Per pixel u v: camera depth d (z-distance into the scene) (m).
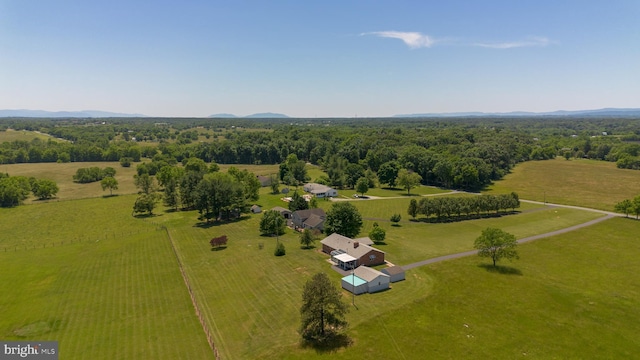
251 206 123.94
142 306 55.75
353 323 49.44
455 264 70.88
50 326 50.12
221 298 57.72
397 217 103.56
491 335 46.88
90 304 56.59
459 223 102.94
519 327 48.81
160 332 48.44
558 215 109.25
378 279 59.31
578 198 133.12
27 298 58.75
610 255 75.69
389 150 193.00
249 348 44.53
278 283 62.25
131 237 92.56
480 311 52.78
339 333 47.19
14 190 125.06
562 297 57.09
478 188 158.25
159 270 70.12
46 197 136.62
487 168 160.88
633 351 43.81
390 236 90.38
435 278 64.12
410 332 47.44
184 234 93.94
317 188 145.25
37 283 64.56
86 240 90.69
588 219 103.56
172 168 157.50
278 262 72.06
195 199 104.88
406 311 52.62
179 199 127.75
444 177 161.75
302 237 81.56
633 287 60.75
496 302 55.41
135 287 62.59
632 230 92.25
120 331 48.78
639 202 100.44
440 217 109.50
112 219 109.69
